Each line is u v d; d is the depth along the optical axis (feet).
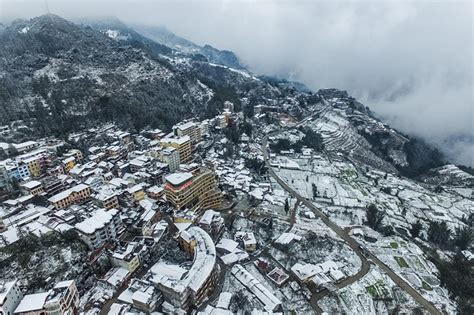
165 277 378.94
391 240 584.40
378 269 495.82
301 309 408.26
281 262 491.31
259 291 403.54
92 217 445.78
